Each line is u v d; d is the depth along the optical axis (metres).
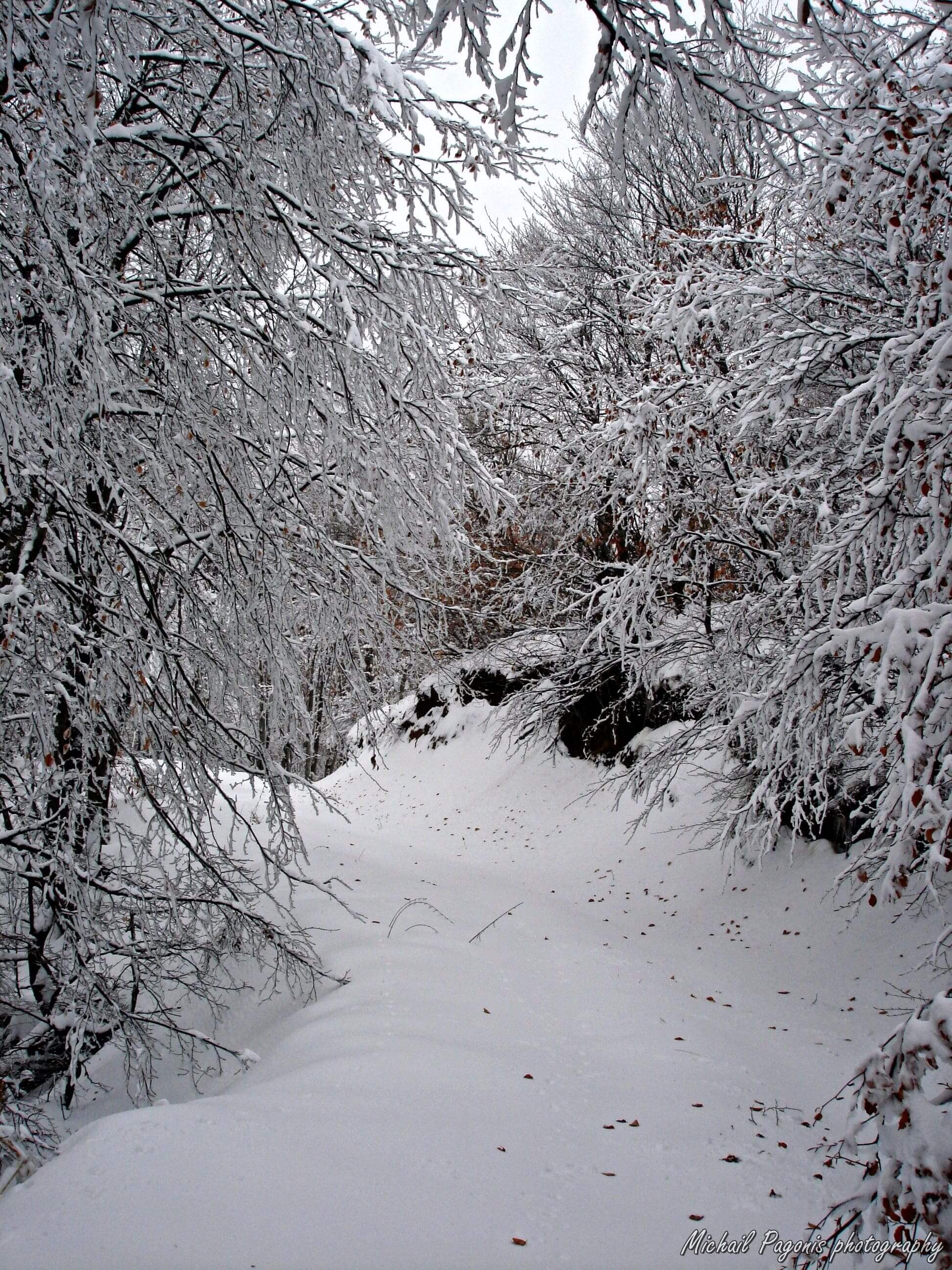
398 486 6.22
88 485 5.57
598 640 11.62
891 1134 2.66
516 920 8.95
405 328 5.82
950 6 4.01
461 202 5.44
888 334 6.44
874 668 4.35
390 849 12.05
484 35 2.04
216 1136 3.94
